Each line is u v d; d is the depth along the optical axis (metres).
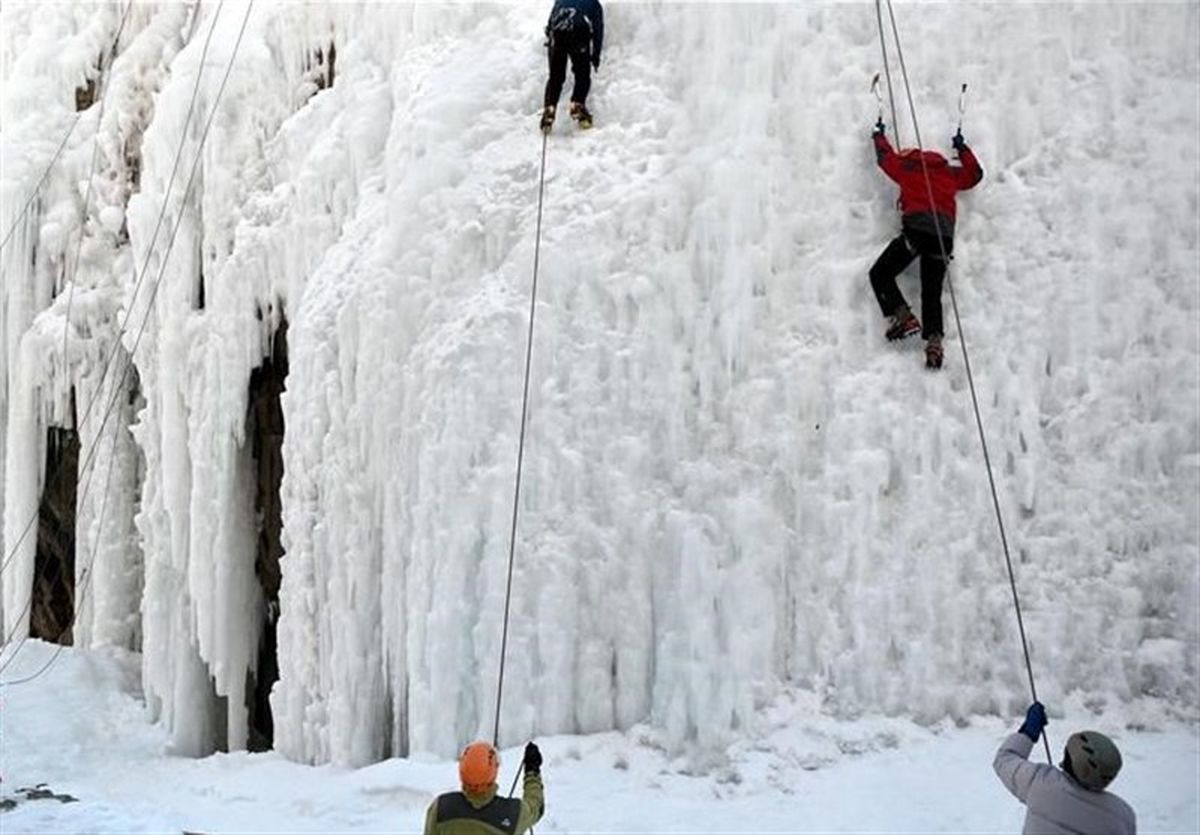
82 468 12.59
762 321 8.38
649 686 7.91
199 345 11.09
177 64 12.08
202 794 8.56
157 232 11.62
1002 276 8.34
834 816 6.78
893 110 8.77
